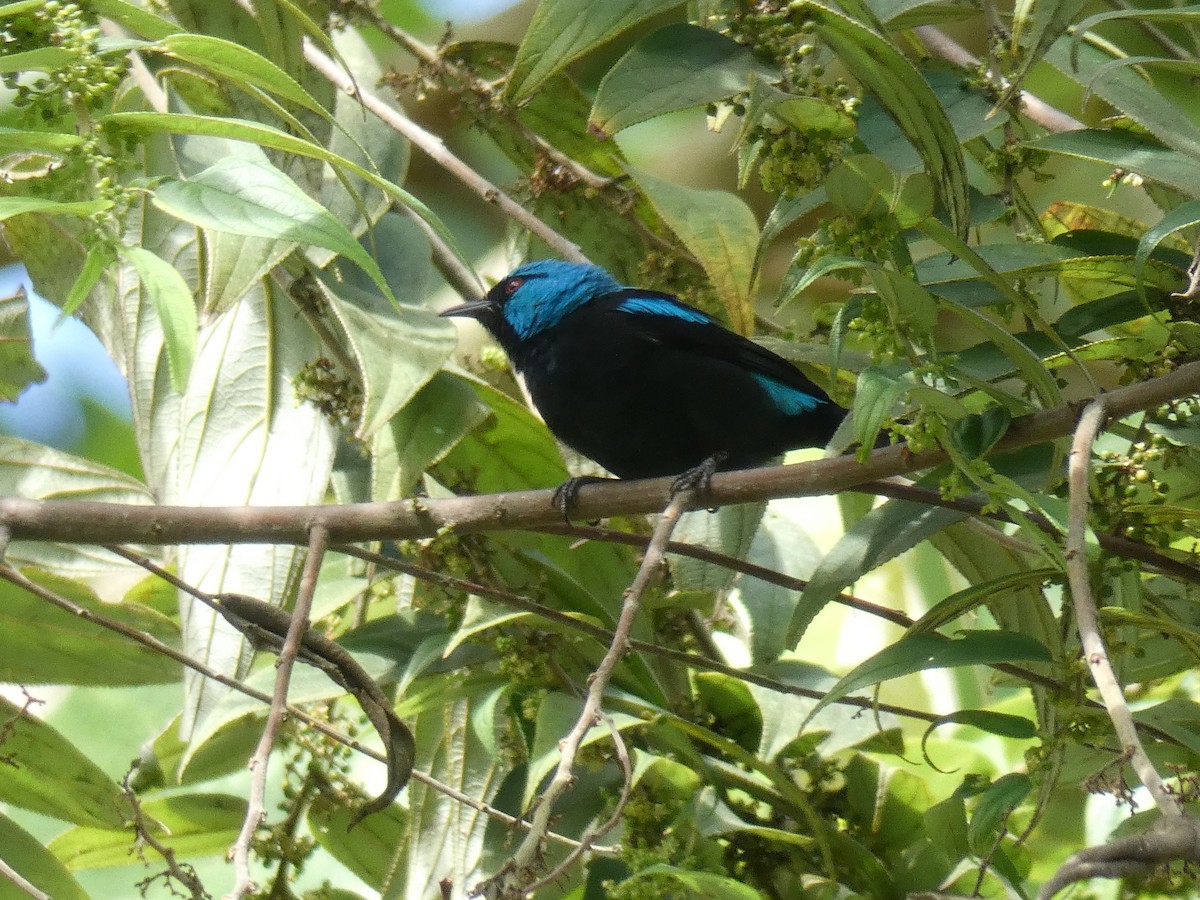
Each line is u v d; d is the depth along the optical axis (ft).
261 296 30.07
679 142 51.16
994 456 25.73
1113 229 32.30
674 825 26.81
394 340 26.89
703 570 29.27
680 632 31.32
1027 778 21.70
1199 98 38.63
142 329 30.27
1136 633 27.78
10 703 27.81
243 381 29.78
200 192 18.19
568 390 32.09
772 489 23.68
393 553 31.04
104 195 17.84
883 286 22.13
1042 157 27.78
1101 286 28.96
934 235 23.50
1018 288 27.12
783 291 27.20
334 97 31.63
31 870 27.27
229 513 23.39
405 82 33.55
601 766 27.43
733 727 30.99
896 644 22.25
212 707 27.45
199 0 31.35
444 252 35.78
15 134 17.88
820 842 27.17
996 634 22.25
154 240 30.17
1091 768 29.71
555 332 32.73
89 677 28.32
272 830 29.35
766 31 24.26
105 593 38.99
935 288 27.17
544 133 35.01
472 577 28.89
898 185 22.38
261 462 29.30
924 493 24.26
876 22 23.95
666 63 23.95
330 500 33.86
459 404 28.25
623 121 23.52
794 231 49.90
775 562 32.48
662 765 27.94
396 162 31.91
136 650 28.40
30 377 35.24
